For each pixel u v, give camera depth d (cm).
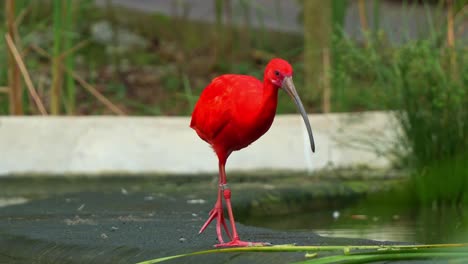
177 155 1222
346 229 954
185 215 928
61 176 1196
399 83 1161
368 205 1110
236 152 1227
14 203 1029
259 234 815
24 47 1542
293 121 1259
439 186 1114
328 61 1422
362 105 1400
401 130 1224
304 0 1560
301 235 809
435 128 1134
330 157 1230
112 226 857
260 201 1048
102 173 1201
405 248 664
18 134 1218
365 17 1394
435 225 970
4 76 1422
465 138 1124
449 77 1150
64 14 1355
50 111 1466
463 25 1307
